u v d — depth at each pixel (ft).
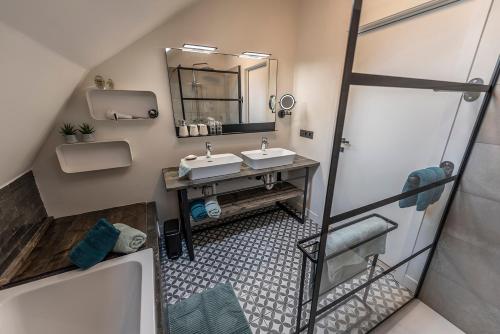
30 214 5.30
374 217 4.30
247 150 8.57
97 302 4.43
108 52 4.98
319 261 3.14
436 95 4.36
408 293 5.49
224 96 7.45
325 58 6.91
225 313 5.02
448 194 4.43
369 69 4.92
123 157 6.57
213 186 7.33
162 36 6.14
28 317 3.93
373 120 5.12
